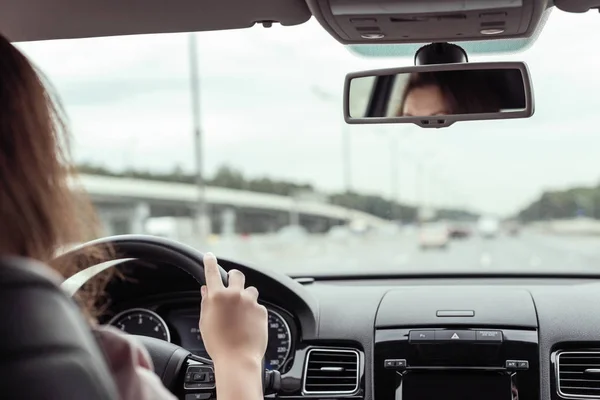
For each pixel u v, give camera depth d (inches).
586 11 111.2
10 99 36.5
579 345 113.7
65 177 38.8
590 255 1392.7
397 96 118.0
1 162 35.2
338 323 118.5
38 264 34.8
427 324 117.3
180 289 123.0
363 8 96.0
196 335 123.3
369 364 117.3
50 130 38.5
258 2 111.0
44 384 32.6
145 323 121.6
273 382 85.4
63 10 114.7
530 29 104.9
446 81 116.0
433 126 118.1
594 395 112.3
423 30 105.8
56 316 33.7
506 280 148.8
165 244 76.7
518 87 113.2
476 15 97.8
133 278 120.3
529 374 114.3
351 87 121.0
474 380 115.3
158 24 122.6
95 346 35.4
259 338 50.9
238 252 1787.6
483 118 114.1
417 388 116.0
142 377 39.4
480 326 116.2
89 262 70.0
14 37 126.9
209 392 88.5
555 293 122.5
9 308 32.6
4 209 34.7
